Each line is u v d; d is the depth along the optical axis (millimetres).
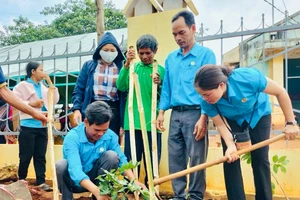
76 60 8383
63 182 3145
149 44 3881
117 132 4285
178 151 3572
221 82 2785
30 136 4668
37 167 4793
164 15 4574
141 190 2738
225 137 3105
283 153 4188
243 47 4500
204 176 3408
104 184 2783
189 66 3525
